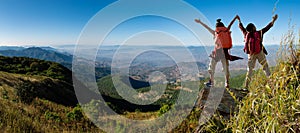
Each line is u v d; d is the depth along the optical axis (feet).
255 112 8.12
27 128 24.39
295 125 7.07
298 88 7.82
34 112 39.27
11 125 23.21
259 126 7.70
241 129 8.15
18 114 29.55
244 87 13.46
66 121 31.40
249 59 14.29
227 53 14.60
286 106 7.50
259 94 8.46
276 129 7.06
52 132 26.11
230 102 12.39
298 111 7.25
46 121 33.99
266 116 7.53
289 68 8.92
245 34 15.49
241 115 8.68
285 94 7.80
